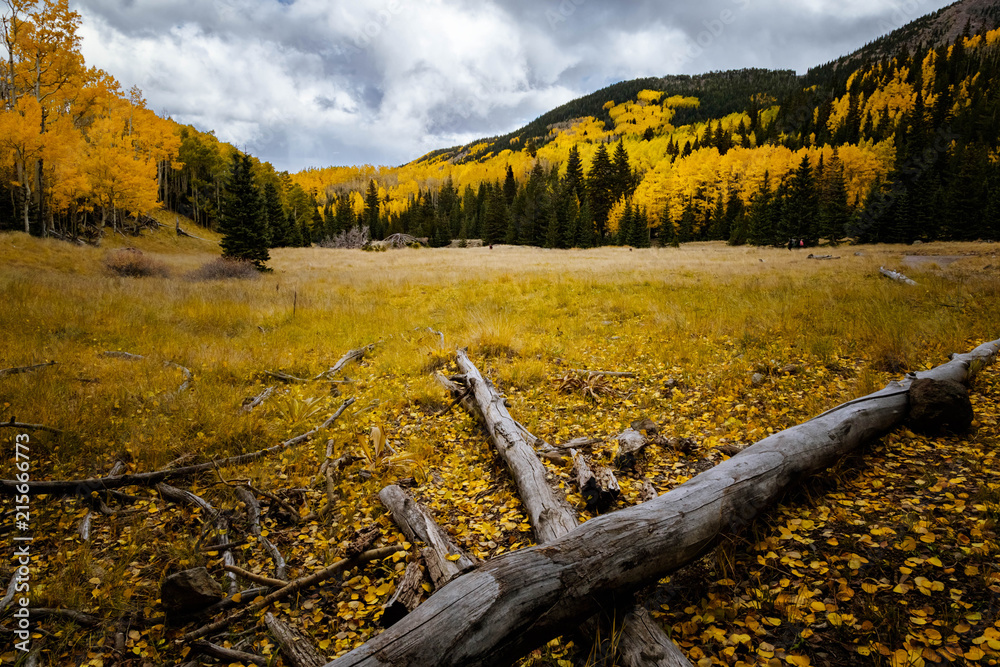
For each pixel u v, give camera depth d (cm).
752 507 269
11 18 2597
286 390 648
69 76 2895
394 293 1538
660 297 1230
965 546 253
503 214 6781
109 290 1283
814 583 239
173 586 244
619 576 209
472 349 788
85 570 283
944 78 10506
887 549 258
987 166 4603
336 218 8244
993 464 334
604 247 5600
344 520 340
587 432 471
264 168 6925
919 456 360
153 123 4059
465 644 169
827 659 197
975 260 1898
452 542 288
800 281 1456
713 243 5581
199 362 705
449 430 503
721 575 251
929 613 213
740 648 206
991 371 522
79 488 368
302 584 269
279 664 220
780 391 532
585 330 923
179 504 362
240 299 1318
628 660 190
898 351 616
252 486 376
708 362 661
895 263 1681
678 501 249
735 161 6312
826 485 331
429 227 7925
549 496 307
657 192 6481
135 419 489
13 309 920
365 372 726
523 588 187
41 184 2770
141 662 227
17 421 456
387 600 256
